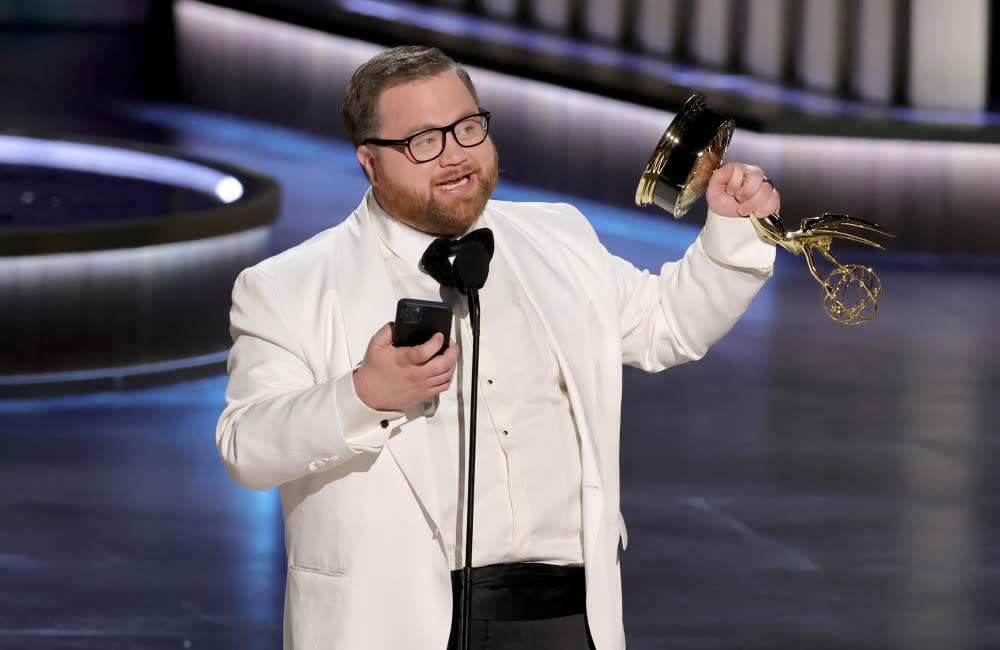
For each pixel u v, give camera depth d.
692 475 18.97
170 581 14.89
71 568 15.17
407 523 6.16
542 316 6.68
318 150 44.38
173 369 23.12
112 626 13.69
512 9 46.41
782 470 19.25
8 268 21.95
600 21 45.06
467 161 6.36
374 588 6.12
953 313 30.08
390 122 6.34
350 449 5.82
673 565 15.70
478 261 6.10
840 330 28.06
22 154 32.56
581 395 6.59
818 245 6.50
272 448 5.88
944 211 36.44
